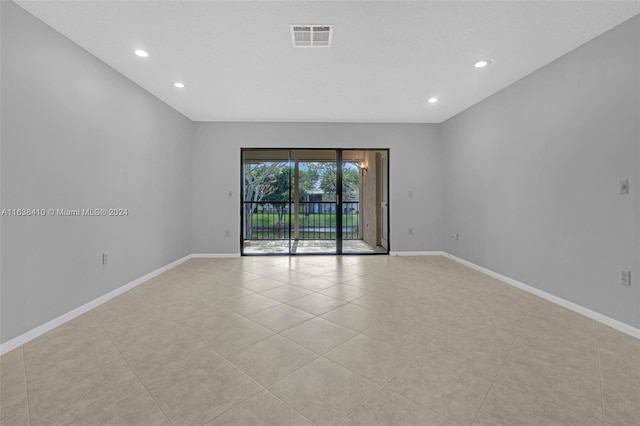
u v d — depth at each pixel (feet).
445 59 9.38
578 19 7.27
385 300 9.57
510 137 11.49
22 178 6.82
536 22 7.42
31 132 7.02
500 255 12.12
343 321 7.90
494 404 4.66
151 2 6.64
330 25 7.55
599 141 8.00
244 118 15.96
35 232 7.13
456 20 7.36
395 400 4.76
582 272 8.49
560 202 9.25
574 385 5.14
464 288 10.91
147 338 6.94
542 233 9.95
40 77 7.24
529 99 10.49
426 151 17.20
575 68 8.70
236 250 16.69
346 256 17.08
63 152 7.93
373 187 20.84
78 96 8.44
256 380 5.31
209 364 5.83
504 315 8.33
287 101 13.29
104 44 8.41
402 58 9.34
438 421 4.30
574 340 6.83
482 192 13.32
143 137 11.71
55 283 7.67
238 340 6.84
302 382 5.24
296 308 8.87
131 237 10.95
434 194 17.25
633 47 7.16
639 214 7.07
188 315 8.32
